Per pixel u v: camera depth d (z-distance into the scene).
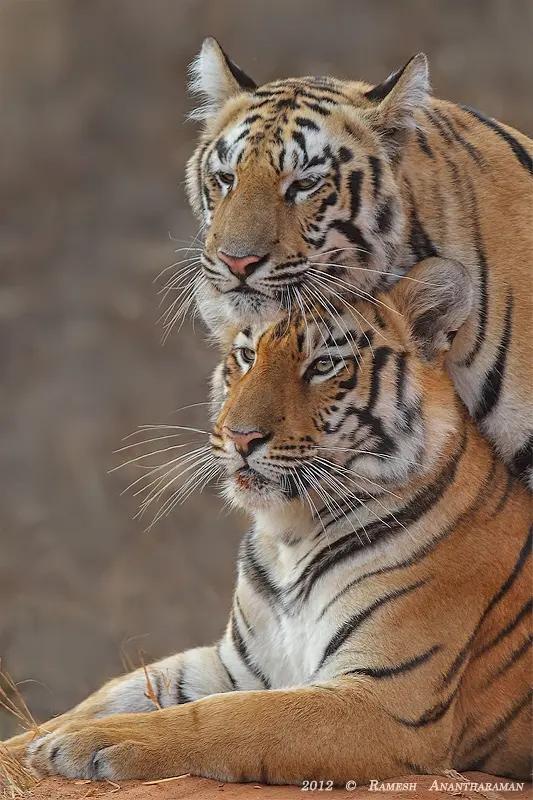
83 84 31.77
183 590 21.66
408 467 8.77
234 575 21.84
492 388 9.51
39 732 8.84
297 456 8.69
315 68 30.12
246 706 8.10
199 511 23.23
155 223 29.17
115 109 31.36
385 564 8.72
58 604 21.27
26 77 31.75
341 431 8.78
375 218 9.15
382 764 8.20
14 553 22.64
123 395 25.48
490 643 8.84
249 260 8.80
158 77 31.80
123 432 24.77
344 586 8.77
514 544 8.95
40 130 31.00
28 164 30.52
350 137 9.21
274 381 8.74
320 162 9.06
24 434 25.14
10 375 26.48
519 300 9.57
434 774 8.37
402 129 9.34
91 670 19.36
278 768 7.99
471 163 9.80
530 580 8.96
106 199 29.81
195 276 9.73
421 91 9.30
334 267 9.07
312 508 8.91
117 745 7.97
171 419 24.69
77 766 8.02
